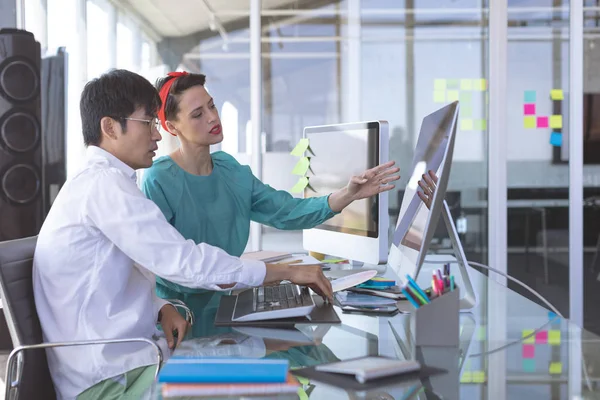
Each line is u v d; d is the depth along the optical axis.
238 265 1.58
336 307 1.64
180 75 2.14
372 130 2.06
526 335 1.34
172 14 4.21
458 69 4.11
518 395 0.98
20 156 4.19
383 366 1.07
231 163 2.28
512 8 4.07
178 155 2.18
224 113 4.20
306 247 2.52
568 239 4.12
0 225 4.18
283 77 4.17
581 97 4.06
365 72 4.14
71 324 1.58
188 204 2.11
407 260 1.67
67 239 1.59
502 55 4.06
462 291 1.81
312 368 1.11
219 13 4.18
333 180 2.29
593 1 4.04
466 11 4.08
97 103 1.68
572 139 4.08
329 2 4.13
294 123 4.18
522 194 4.11
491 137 4.09
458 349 1.23
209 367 1.07
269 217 2.27
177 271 1.56
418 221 1.64
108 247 1.62
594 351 1.21
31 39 4.19
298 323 1.46
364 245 2.06
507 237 4.12
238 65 4.19
